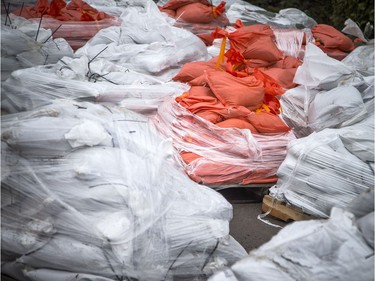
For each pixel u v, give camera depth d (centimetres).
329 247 214
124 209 248
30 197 250
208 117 366
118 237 238
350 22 638
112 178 252
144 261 246
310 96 434
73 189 249
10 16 459
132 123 295
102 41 521
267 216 369
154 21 528
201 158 357
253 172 367
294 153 346
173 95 406
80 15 573
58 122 265
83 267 243
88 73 412
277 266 211
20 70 359
